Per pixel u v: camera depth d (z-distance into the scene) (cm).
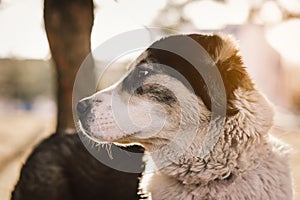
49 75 607
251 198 98
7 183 197
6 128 403
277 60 430
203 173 101
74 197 126
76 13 164
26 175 128
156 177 106
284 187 100
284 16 312
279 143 104
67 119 162
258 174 99
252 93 100
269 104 102
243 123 99
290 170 103
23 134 357
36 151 131
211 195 100
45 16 167
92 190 125
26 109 600
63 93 163
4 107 602
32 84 616
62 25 164
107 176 125
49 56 192
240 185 99
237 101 99
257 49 371
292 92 454
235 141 99
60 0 165
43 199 126
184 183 103
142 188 111
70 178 126
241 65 101
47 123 427
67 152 128
